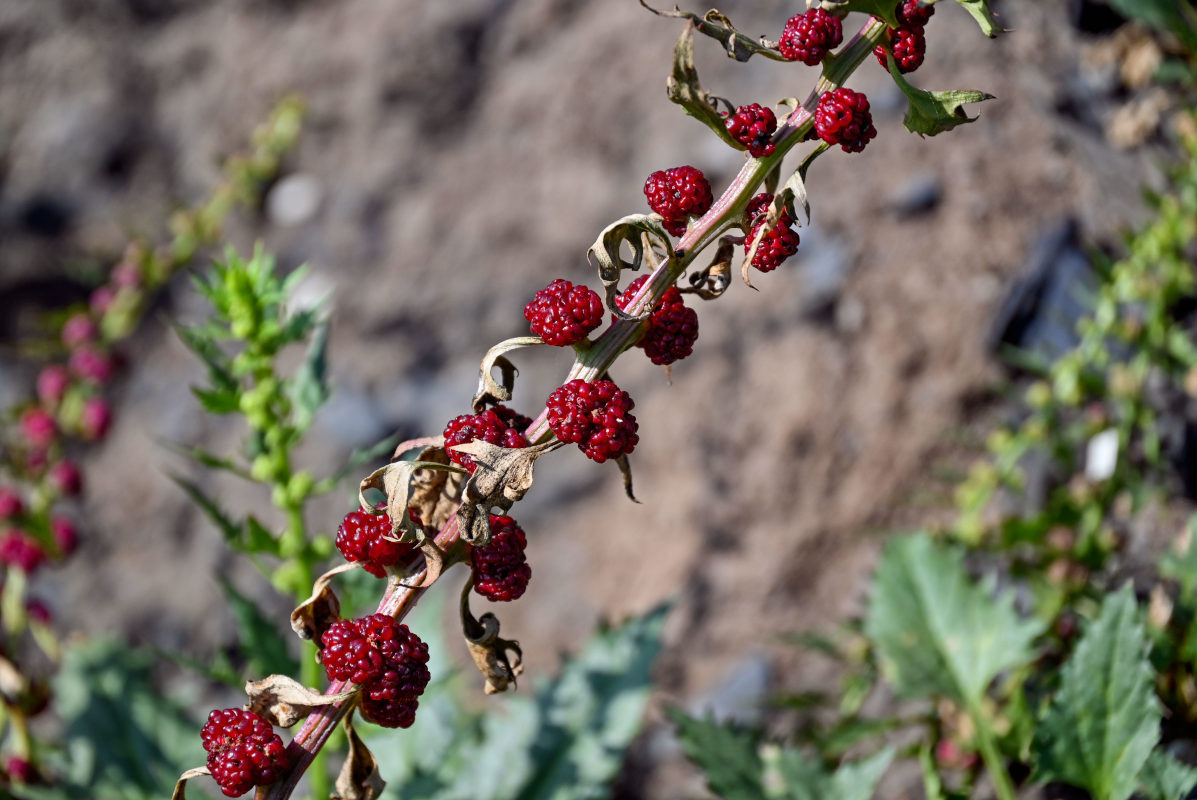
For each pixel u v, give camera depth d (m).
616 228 1.18
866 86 3.80
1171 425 2.93
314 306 1.98
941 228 3.54
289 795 1.21
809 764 1.98
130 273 4.02
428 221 4.25
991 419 3.29
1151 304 2.85
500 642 1.26
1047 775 1.75
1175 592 2.59
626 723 2.39
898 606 2.28
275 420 1.99
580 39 4.35
